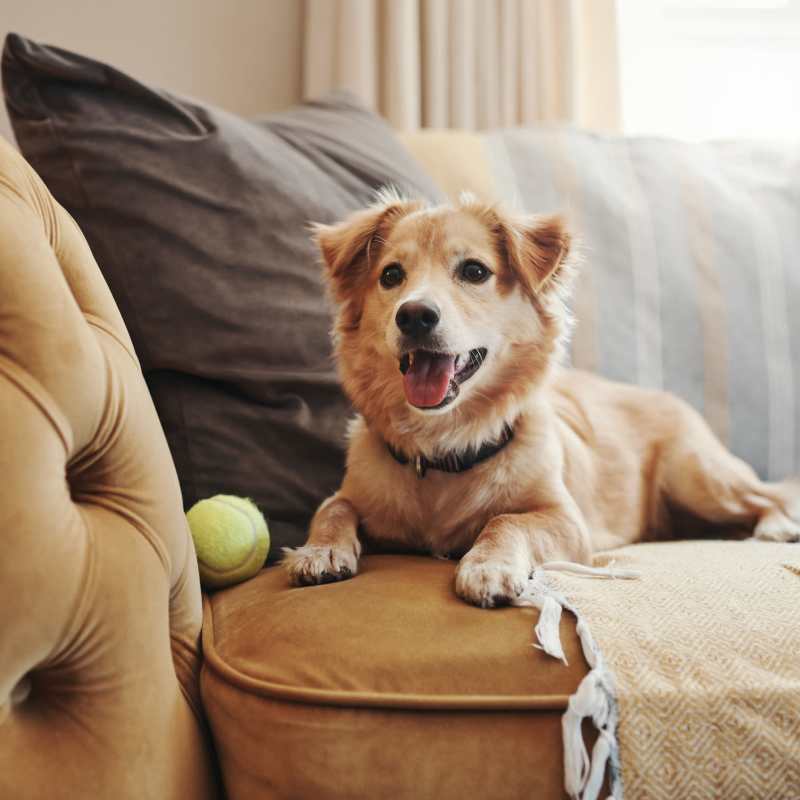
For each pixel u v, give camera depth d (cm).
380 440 147
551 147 211
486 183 201
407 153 193
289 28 260
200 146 154
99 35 246
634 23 296
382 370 146
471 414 143
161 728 90
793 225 210
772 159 221
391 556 139
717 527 190
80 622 84
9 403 81
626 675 89
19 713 85
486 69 263
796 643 94
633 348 199
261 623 104
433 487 143
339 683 90
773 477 199
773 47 300
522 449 144
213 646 104
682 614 100
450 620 99
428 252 147
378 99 260
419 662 91
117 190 147
